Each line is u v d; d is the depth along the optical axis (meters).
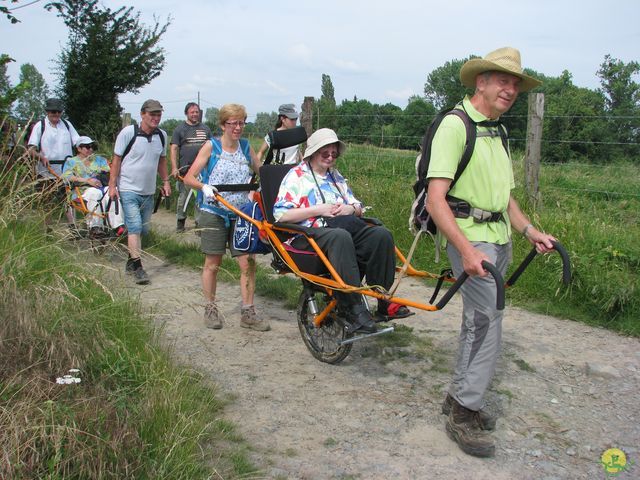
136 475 2.79
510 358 4.83
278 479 3.14
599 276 5.77
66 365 3.30
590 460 3.48
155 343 4.15
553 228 6.64
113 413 3.01
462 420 3.53
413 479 3.22
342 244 4.03
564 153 31.19
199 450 3.28
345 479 3.19
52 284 3.90
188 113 9.15
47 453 2.66
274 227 4.46
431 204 3.31
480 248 3.38
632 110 39.72
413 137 12.18
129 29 17.80
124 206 6.67
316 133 4.47
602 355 4.93
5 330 3.29
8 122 5.12
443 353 4.88
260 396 4.09
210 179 5.22
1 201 4.26
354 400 4.08
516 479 3.26
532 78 3.31
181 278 6.86
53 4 7.65
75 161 8.07
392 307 4.12
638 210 9.23
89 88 17.62
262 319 5.43
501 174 3.41
